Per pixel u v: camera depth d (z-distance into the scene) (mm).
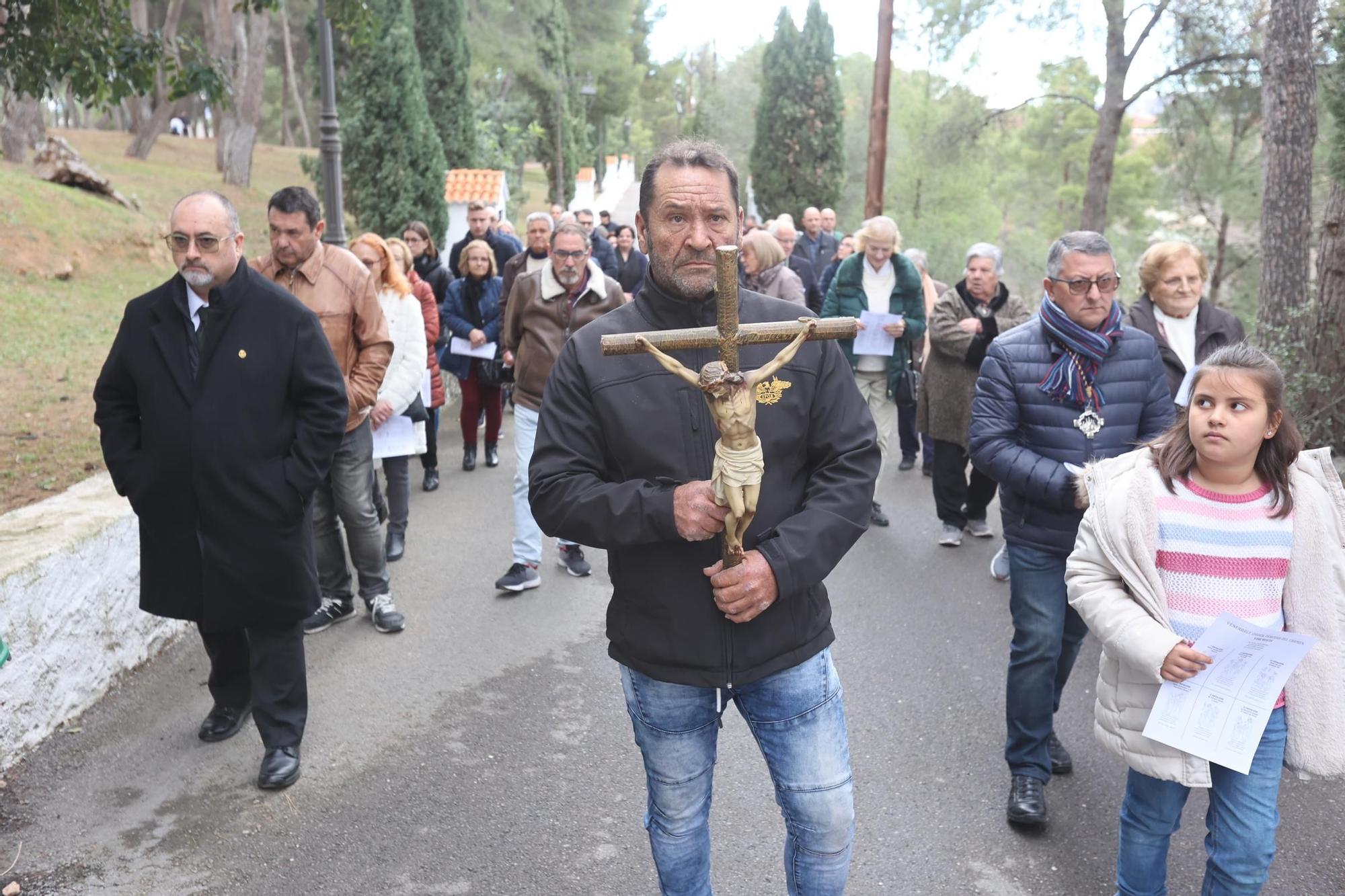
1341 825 3672
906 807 3793
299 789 3873
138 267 15805
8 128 20500
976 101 20000
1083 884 3326
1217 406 2594
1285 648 2494
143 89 6555
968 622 5660
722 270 1995
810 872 2574
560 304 5863
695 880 2658
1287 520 2662
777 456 2432
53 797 3777
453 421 11234
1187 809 3779
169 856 3445
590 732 4363
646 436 2408
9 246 14258
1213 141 18422
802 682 2496
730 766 4078
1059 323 3596
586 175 40875
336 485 5281
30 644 4035
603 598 5945
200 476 3652
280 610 3754
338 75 17266
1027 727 3654
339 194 10078
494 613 5695
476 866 3422
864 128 33219
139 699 4543
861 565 6645
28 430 7941
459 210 18688
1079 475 3254
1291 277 8688
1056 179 37062
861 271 7297
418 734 4320
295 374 3719
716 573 2281
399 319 5855
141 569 3824
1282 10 8500
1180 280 4555
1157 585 2672
